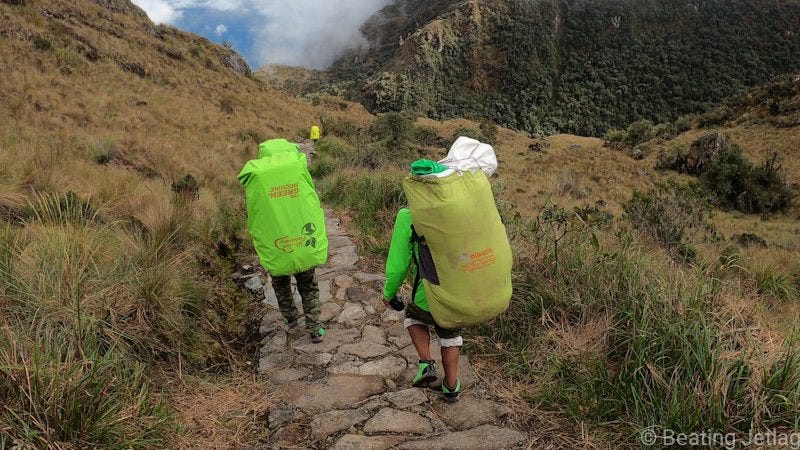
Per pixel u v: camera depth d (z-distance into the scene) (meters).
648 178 33.97
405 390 3.52
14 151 6.89
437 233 2.78
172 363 3.64
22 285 3.36
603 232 6.89
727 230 20.27
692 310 3.35
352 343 4.30
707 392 2.84
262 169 3.88
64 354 2.91
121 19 33.97
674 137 56.22
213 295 4.95
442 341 3.20
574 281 4.23
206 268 5.61
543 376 3.56
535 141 67.06
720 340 3.08
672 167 37.97
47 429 2.36
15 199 4.98
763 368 2.88
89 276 3.66
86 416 2.53
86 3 31.02
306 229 3.98
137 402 2.84
